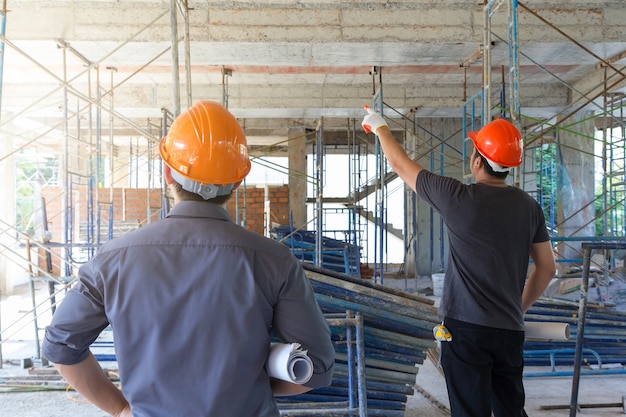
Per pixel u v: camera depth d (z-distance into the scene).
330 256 8.50
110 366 4.60
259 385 1.03
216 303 0.99
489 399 1.87
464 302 1.90
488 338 1.86
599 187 12.73
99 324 1.05
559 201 9.22
